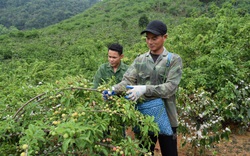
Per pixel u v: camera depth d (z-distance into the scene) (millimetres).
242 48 5367
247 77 4586
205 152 3848
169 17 39812
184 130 3625
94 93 2014
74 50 21672
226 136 3488
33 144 1471
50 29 43625
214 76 4715
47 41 34219
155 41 2178
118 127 1937
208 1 37500
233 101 4031
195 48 6082
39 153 1690
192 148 3797
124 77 2371
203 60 5102
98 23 43406
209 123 3510
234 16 9602
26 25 74688
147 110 2154
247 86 4270
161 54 2242
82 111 1757
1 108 2010
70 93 1900
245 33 6012
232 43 5746
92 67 10805
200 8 38406
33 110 1917
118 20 43656
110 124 1910
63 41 31344
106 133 1853
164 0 48562
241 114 4047
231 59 4922
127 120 1815
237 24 7223
